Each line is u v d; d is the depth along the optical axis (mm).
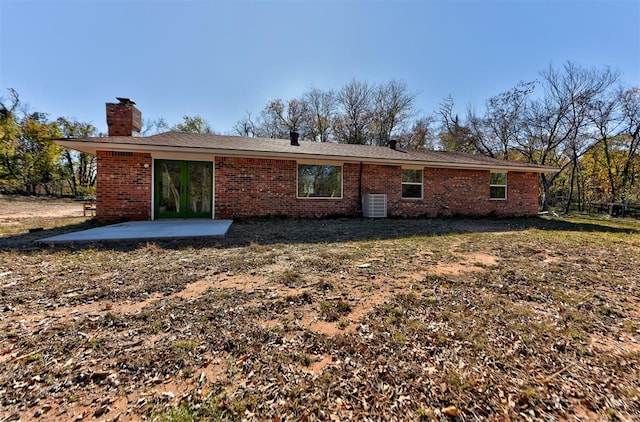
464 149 25078
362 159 10938
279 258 4668
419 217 12102
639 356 2109
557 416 1529
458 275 3945
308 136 29234
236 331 2354
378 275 3877
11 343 2133
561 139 18297
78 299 2934
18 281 3387
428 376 1840
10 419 1461
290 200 10562
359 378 1815
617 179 18172
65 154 25812
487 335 2354
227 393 1670
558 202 21453
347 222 9922
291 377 1814
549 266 4469
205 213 9727
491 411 1561
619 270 4305
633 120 16484
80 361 1933
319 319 2590
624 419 1514
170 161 9344
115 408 1546
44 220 9172
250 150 9391
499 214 13367
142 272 3799
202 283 3457
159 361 1942
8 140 21969
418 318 2635
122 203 8836
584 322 2633
